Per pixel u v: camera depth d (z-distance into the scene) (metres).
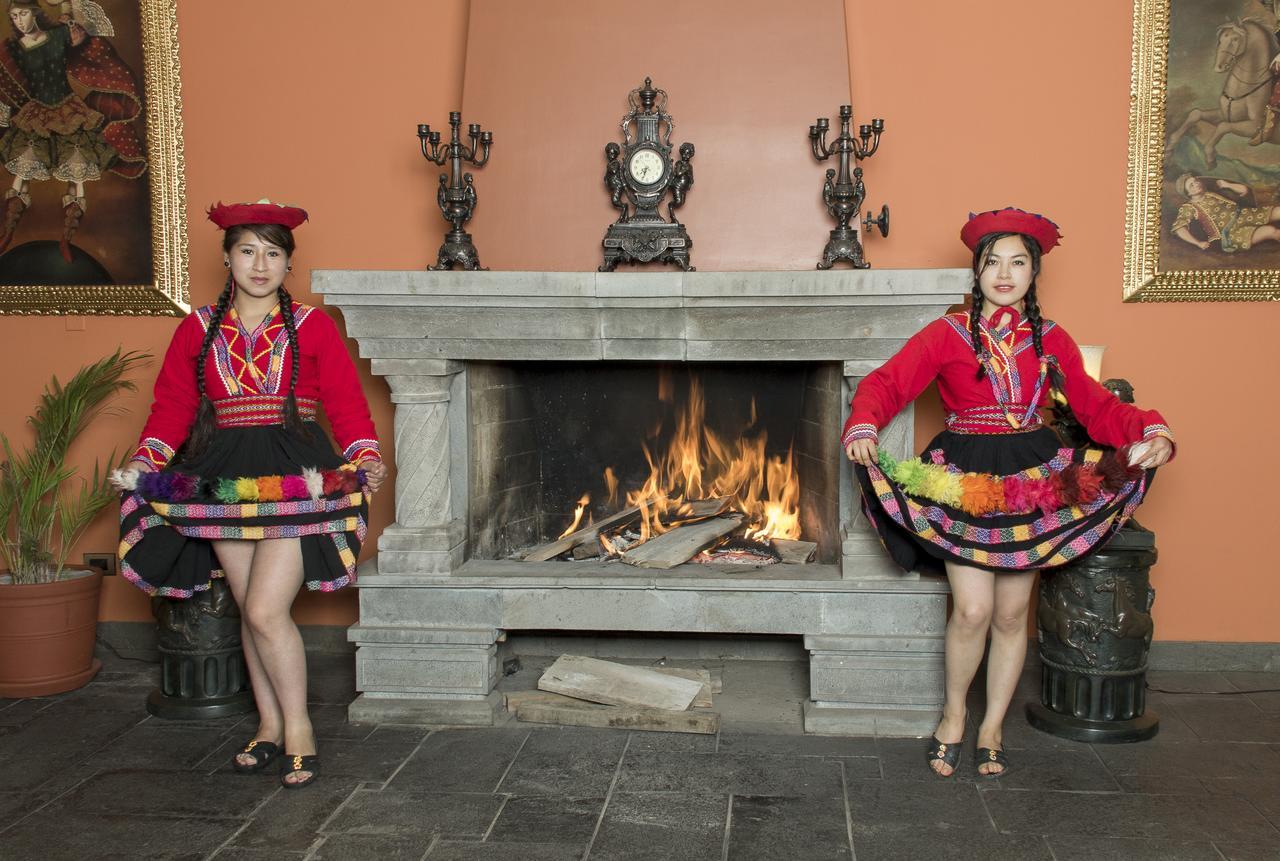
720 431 3.95
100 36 3.67
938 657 3.14
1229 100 3.40
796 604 3.18
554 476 4.04
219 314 2.80
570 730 3.16
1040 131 3.49
